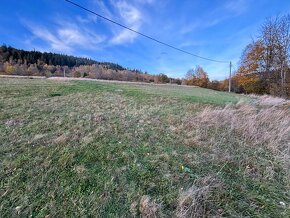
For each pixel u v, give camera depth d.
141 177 2.97
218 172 3.23
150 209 2.30
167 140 4.45
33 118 5.36
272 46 22.23
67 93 10.15
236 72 29.92
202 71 47.00
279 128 5.38
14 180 2.67
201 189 2.65
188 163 3.46
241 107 8.36
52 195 2.46
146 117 6.25
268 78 23.64
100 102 8.46
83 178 2.81
